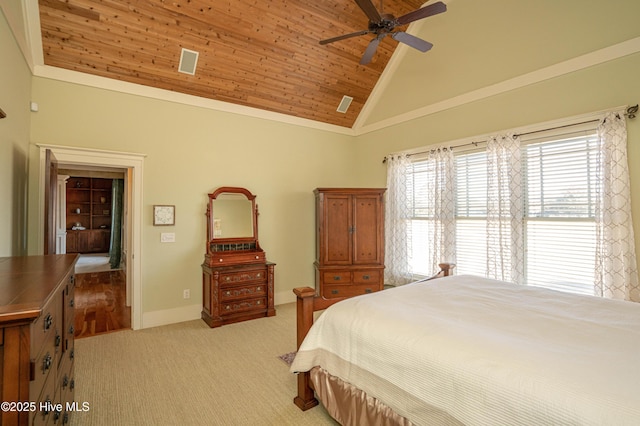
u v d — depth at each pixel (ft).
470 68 12.99
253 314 13.37
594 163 9.88
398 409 5.05
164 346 10.59
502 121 12.00
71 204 33.19
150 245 12.48
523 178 11.50
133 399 7.55
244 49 12.49
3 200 7.73
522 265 11.35
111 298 16.65
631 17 9.16
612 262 9.27
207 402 7.45
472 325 5.47
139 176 12.21
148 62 11.61
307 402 7.16
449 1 13.62
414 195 15.25
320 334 6.75
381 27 9.07
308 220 16.94
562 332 5.17
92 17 9.89
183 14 10.71
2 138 7.59
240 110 14.65
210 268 12.51
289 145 16.26
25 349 3.22
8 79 7.93
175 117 13.03
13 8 8.11
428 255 14.56
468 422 4.13
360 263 15.23
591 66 9.87
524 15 11.37
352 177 18.62
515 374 3.96
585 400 3.40
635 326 5.46
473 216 13.00
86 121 11.21
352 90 16.33
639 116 9.00
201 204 13.64
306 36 12.97
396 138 16.17
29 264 5.81
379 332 5.60
